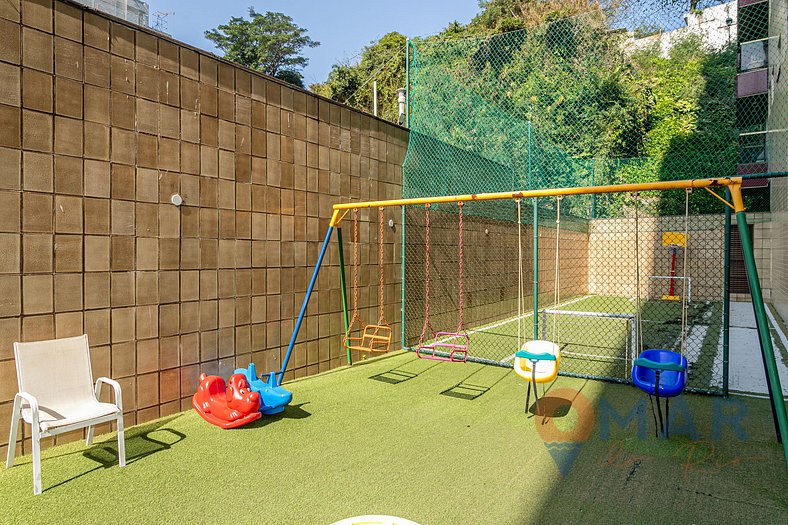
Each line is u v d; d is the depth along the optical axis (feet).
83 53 11.51
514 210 34.40
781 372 18.67
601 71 47.65
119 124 12.20
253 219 15.70
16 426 9.85
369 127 20.97
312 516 8.25
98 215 11.76
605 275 50.24
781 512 8.45
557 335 27.02
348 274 19.80
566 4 52.85
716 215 45.39
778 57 28.68
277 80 16.56
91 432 11.22
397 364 20.01
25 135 10.53
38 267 10.72
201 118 14.14
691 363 20.53
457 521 8.09
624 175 48.52
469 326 28.73
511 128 33.88
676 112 47.01
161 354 13.11
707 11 43.34
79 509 8.43
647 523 8.10
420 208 24.36
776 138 30.35
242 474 9.83
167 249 13.25
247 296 15.51
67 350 10.76
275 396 13.23
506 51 46.73
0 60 10.15
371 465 10.28
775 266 38.24
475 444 11.47
